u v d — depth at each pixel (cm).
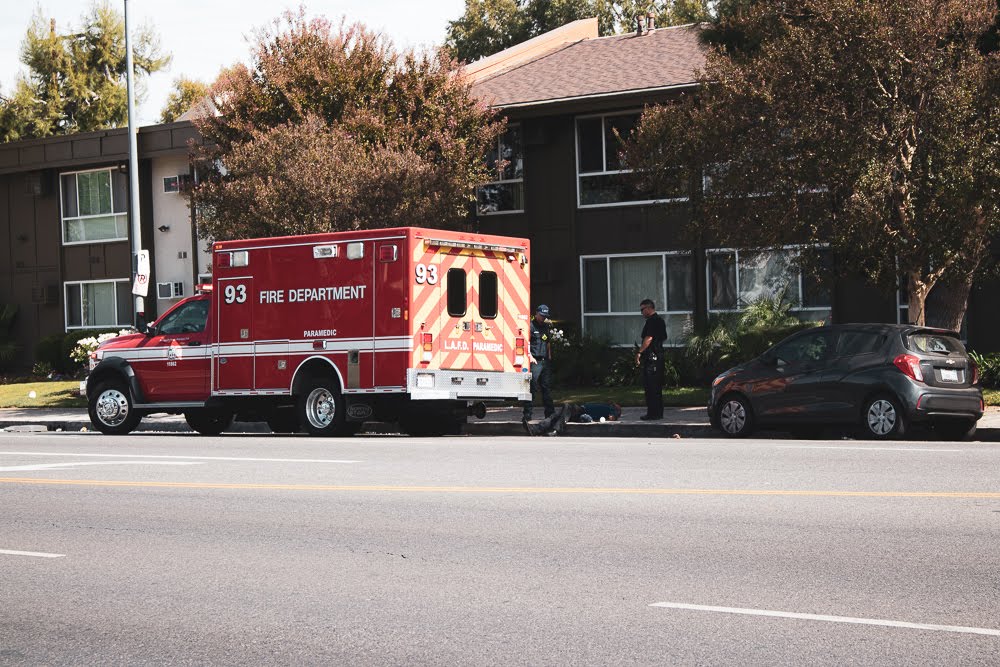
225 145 2950
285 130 2666
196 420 2409
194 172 3778
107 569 939
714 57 2280
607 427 2209
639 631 716
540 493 1255
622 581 848
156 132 3991
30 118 6359
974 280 2461
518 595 816
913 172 2139
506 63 4081
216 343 2195
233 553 988
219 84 2959
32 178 4309
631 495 1225
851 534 992
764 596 793
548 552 953
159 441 2078
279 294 2128
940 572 850
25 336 4372
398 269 2009
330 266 2073
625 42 3703
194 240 4006
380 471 1479
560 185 3359
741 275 3145
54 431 2694
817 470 1395
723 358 2902
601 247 3316
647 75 3244
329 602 810
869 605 764
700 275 3180
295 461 1620
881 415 1864
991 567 863
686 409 2538
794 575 851
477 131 3006
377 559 945
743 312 2986
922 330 1897
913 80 2130
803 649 670
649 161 2358
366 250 2039
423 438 2073
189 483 1409
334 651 693
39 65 6450
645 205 3256
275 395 2139
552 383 3142
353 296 2052
